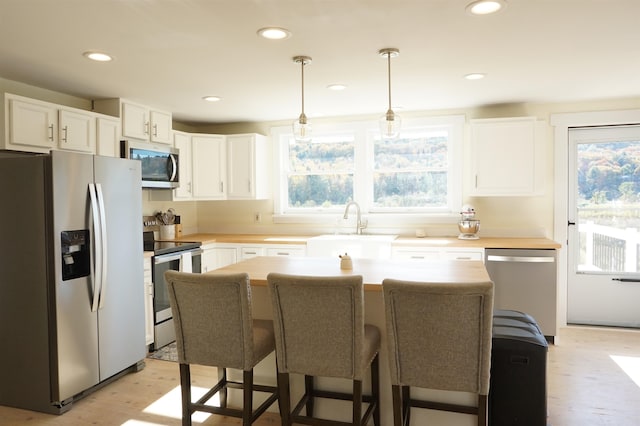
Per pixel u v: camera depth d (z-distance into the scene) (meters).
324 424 2.12
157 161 4.31
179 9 2.17
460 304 1.86
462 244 4.09
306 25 2.38
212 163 5.02
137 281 3.41
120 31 2.44
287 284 2.02
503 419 2.26
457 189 4.72
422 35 2.54
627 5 2.16
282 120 5.22
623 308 4.41
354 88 3.75
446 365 1.93
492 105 4.51
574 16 2.29
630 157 4.36
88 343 2.97
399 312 1.94
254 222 5.41
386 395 2.48
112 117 3.84
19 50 2.72
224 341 2.18
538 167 4.22
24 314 2.84
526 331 2.38
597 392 2.96
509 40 2.63
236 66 3.08
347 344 2.01
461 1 2.11
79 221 2.90
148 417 2.74
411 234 4.88
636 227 4.38
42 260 2.77
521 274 3.94
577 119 4.37
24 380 2.86
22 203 2.80
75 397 2.95
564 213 4.45
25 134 3.09
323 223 5.18
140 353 3.44
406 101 4.28
